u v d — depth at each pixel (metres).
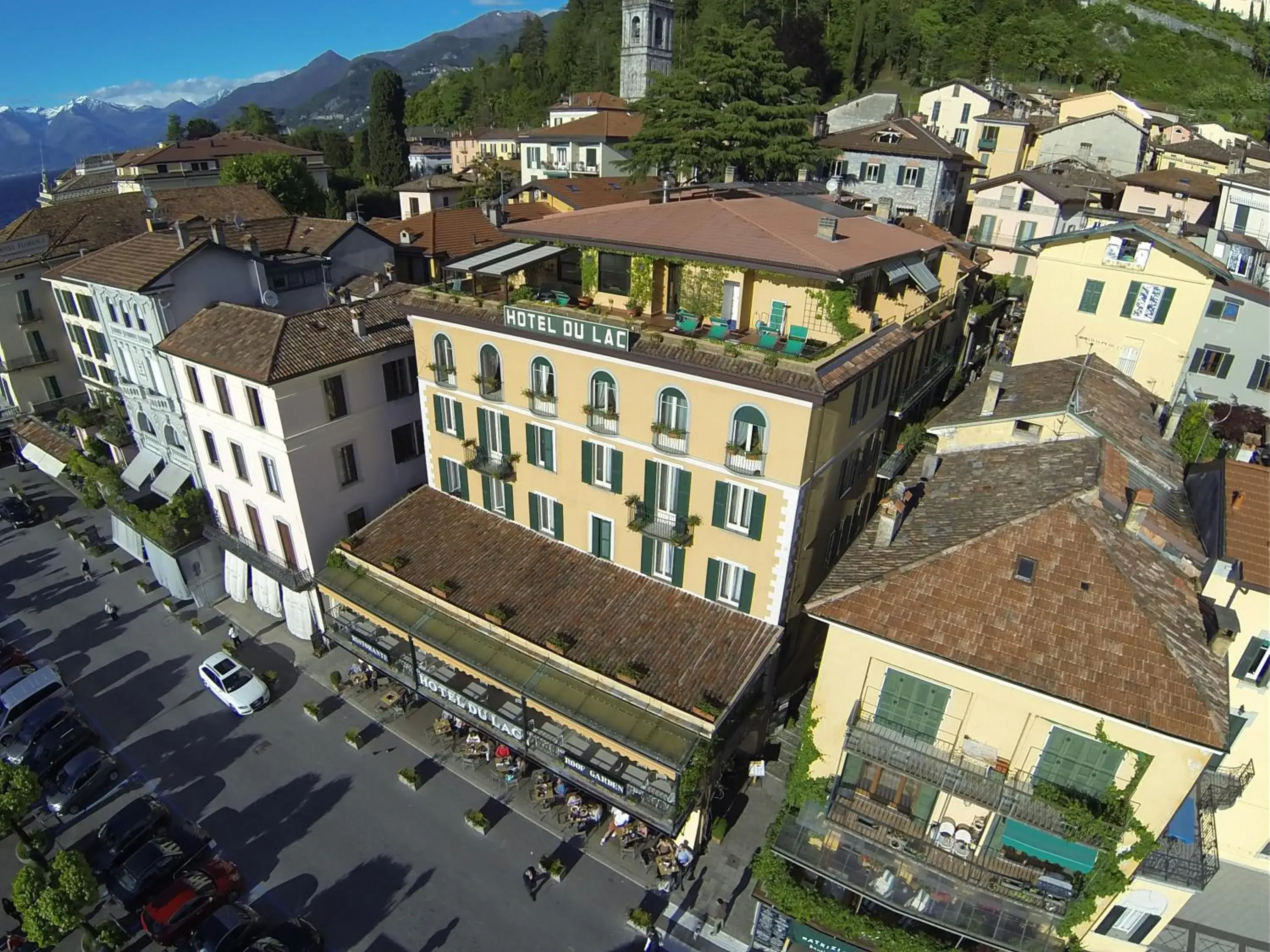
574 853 28.05
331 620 35.53
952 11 125.44
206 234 46.41
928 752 22.14
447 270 38.28
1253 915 26.44
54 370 54.56
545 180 72.56
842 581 23.02
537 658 28.30
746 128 61.88
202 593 42.00
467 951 24.69
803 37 116.69
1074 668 19.48
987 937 21.28
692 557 29.12
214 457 39.38
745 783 30.44
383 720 34.06
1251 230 51.94
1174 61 127.19
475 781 31.02
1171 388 39.97
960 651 20.38
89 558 47.00
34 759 31.33
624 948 24.83
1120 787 20.08
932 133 77.50
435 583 31.66
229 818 29.45
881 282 33.34
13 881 26.97
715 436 26.55
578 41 152.50
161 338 39.16
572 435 30.56
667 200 36.44
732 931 25.31
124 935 25.39
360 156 134.75
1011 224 68.44
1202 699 18.41
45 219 54.78
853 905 24.00
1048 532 21.83
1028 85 118.69
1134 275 39.34
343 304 42.00
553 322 28.72
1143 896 21.42
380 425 38.72
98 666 37.56
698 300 31.00
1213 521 23.61
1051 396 29.53
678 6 131.62
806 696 32.19
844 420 28.16
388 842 28.39
